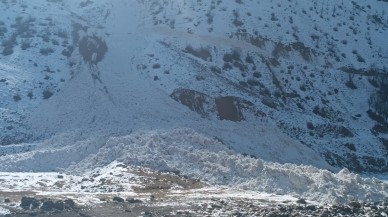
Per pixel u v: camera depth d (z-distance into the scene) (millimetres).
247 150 43062
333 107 55312
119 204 24547
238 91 51938
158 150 35125
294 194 28422
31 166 34469
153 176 31562
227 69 55625
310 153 46000
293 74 57938
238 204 25188
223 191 29188
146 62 54938
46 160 35125
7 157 35625
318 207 24797
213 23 61531
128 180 30281
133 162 33344
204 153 35031
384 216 22906
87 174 32656
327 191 27969
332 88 58031
